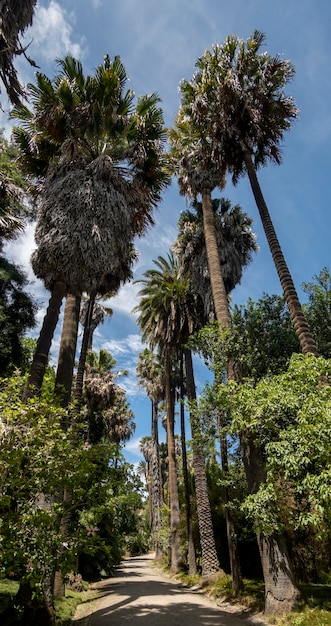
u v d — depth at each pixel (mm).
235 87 10664
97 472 5590
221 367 9695
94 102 9641
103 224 8898
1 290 12789
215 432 9547
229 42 11648
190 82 12797
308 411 5691
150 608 9508
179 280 19750
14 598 6785
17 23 8258
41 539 4391
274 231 10055
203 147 12609
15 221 10008
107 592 13273
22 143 10266
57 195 8891
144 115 10828
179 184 15289
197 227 17234
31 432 4902
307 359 6641
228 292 17156
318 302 11094
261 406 6484
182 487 20938
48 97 9477
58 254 8281
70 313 10109
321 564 10352
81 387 13375
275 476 6730
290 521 6605
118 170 10438
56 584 9359
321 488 5086
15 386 6004
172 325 18734
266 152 12000
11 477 4535
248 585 10305
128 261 15359
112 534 20000
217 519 15602
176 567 18594
